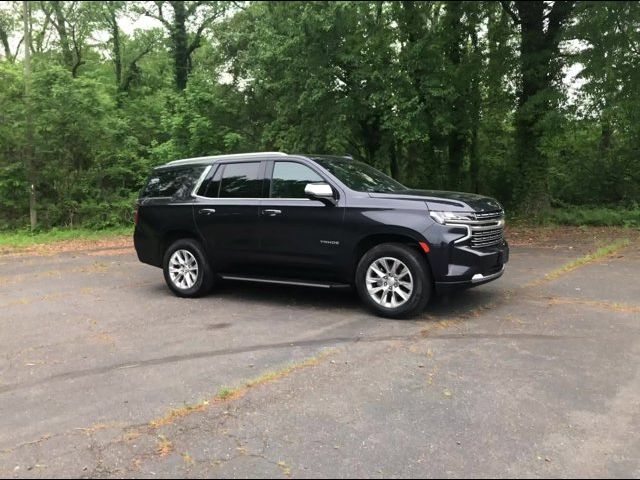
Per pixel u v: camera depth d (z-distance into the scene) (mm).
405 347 5277
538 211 16422
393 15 9461
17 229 18250
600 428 3678
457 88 14781
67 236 16562
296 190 6859
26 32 17047
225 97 20109
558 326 5844
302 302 7211
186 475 3207
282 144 16891
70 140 18062
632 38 10789
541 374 4574
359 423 3781
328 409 3998
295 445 3512
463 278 5934
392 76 13258
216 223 7348
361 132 16297
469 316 6270
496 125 18141
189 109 19672
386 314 6238
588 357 4941
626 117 12992
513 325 5906
